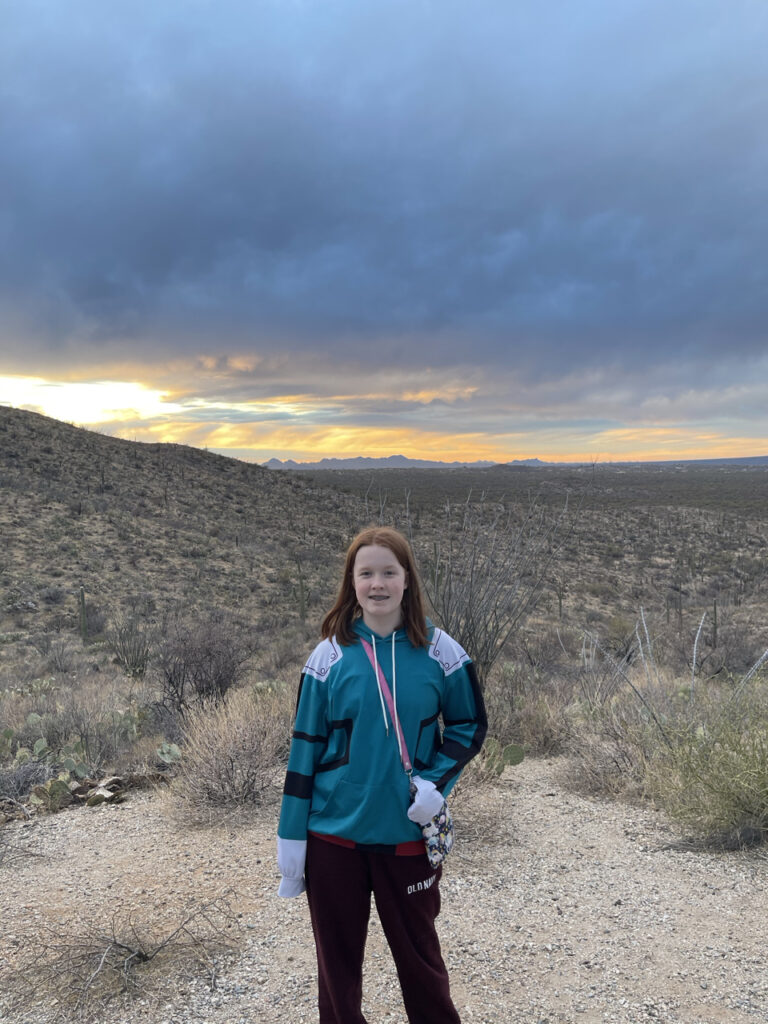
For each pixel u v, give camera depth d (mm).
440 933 3412
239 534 51688
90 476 58219
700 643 16406
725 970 3072
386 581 2305
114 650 21859
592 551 51312
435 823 2229
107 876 4098
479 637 7023
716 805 4469
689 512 78688
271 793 5293
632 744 5840
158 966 3131
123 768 6523
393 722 2248
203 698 8945
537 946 3285
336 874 2242
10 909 3715
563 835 4629
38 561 38656
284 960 3170
